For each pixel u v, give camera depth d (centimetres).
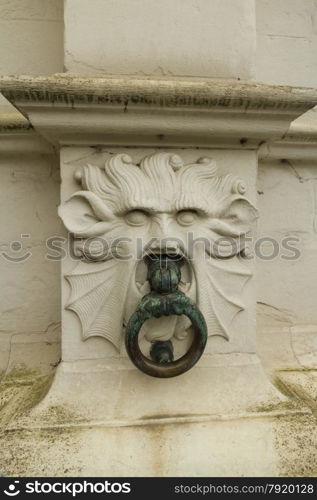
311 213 97
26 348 92
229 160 77
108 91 62
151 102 64
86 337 78
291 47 97
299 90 66
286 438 72
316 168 96
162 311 67
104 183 72
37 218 90
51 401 75
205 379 80
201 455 70
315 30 98
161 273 69
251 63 76
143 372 71
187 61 75
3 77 61
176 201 71
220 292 79
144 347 79
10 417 73
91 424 71
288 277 99
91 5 72
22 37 89
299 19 97
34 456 67
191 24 74
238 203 75
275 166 94
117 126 68
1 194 89
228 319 81
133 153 74
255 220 78
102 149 73
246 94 65
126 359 79
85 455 68
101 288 77
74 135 70
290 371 94
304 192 96
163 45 74
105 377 78
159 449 70
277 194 95
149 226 73
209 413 75
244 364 82
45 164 89
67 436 69
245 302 82
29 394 81
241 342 83
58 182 89
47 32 89
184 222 73
